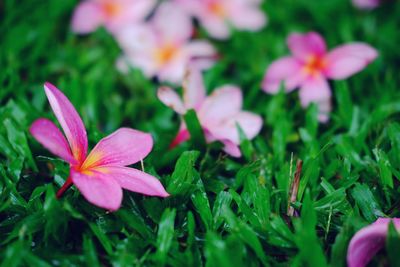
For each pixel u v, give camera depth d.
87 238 0.37
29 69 0.51
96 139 0.41
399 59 0.53
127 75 0.51
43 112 0.46
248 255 0.37
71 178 0.35
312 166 0.39
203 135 0.42
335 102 0.48
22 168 0.40
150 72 0.52
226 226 0.38
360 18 0.57
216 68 0.51
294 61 0.47
